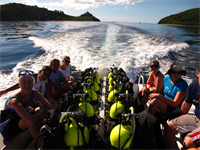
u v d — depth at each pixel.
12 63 7.24
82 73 4.28
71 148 1.79
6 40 14.00
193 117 2.04
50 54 8.88
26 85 2.07
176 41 15.41
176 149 2.29
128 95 2.47
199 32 28.92
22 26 32.75
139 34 18.62
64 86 3.57
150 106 2.60
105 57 8.32
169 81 2.66
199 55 9.96
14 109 2.09
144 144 1.78
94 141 1.97
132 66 7.10
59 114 2.02
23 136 2.28
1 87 4.79
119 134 1.79
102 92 3.76
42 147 1.62
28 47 10.85
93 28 25.08
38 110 2.27
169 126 2.14
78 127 1.78
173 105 2.43
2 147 1.98
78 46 10.97
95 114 2.63
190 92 2.11
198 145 1.73
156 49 10.59
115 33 18.86
